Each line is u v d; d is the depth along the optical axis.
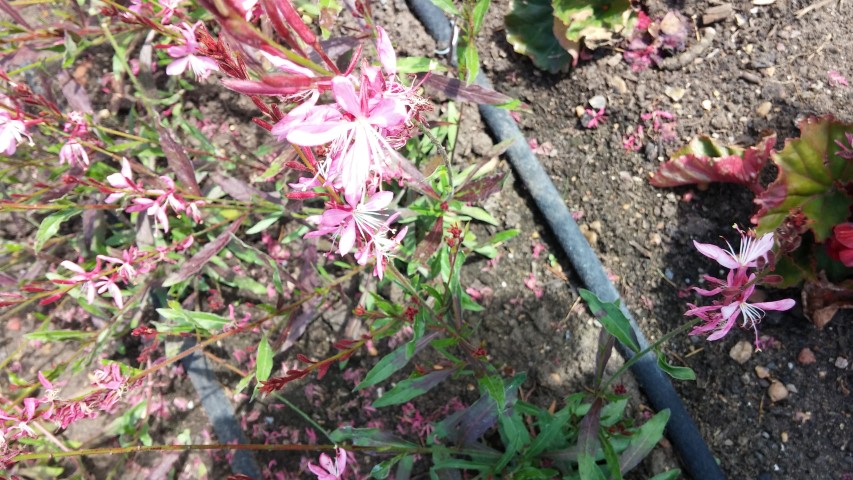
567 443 0.27
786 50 0.32
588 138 0.33
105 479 0.31
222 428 0.31
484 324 0.31
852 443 0.27
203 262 0.27
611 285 0.31
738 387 0.29
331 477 0.20
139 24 0.29
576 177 0.33
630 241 0.31
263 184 0.34
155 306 0.33
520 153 0.33
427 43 0.36
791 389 0.28
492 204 0.33
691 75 0.32
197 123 0.36
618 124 0.33
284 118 0.13
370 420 0.30
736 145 0.31
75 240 0.33
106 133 0.31
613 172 0.32
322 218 0.16
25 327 0.34
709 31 0.33
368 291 0.30
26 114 0.24
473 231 0.33
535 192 0.32
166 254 0.28
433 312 0.23
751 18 0.32
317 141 0.12
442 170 0.26
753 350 0.29
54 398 0.21
